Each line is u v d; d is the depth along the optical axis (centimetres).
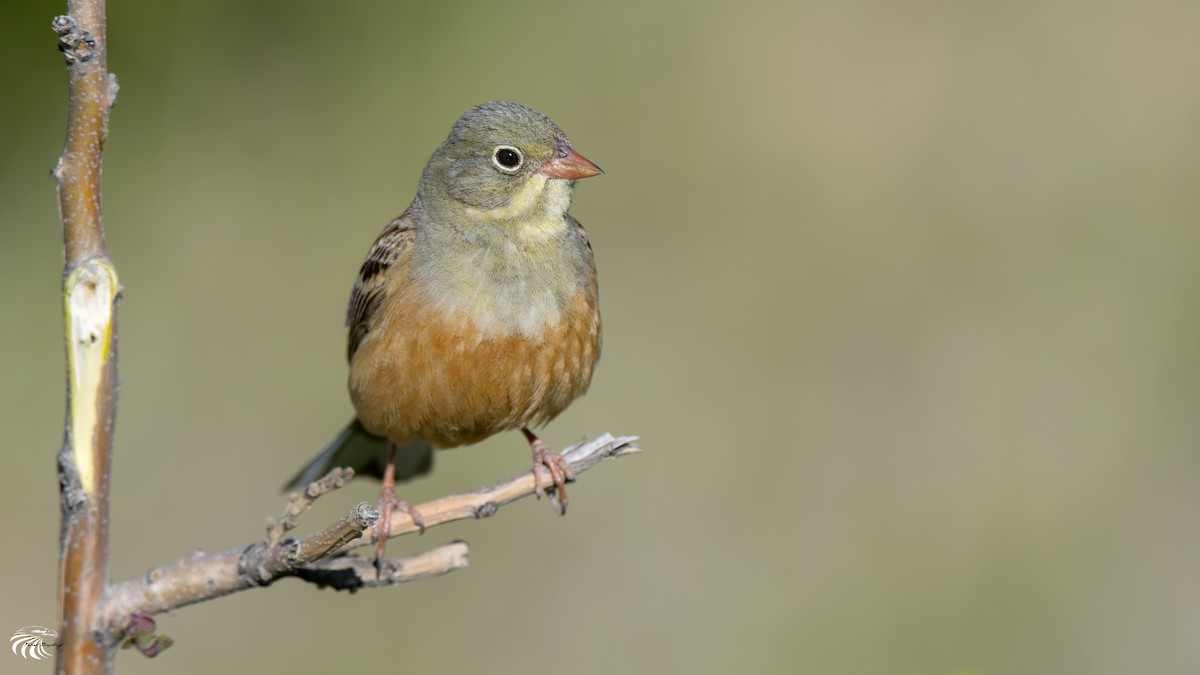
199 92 1402
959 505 1352
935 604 1286
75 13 419
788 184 1550
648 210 1534
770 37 1623
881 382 1440
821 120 1592
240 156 1421
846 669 1248
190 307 1373
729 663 1241
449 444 858
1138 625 1262
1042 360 1434
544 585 1266
